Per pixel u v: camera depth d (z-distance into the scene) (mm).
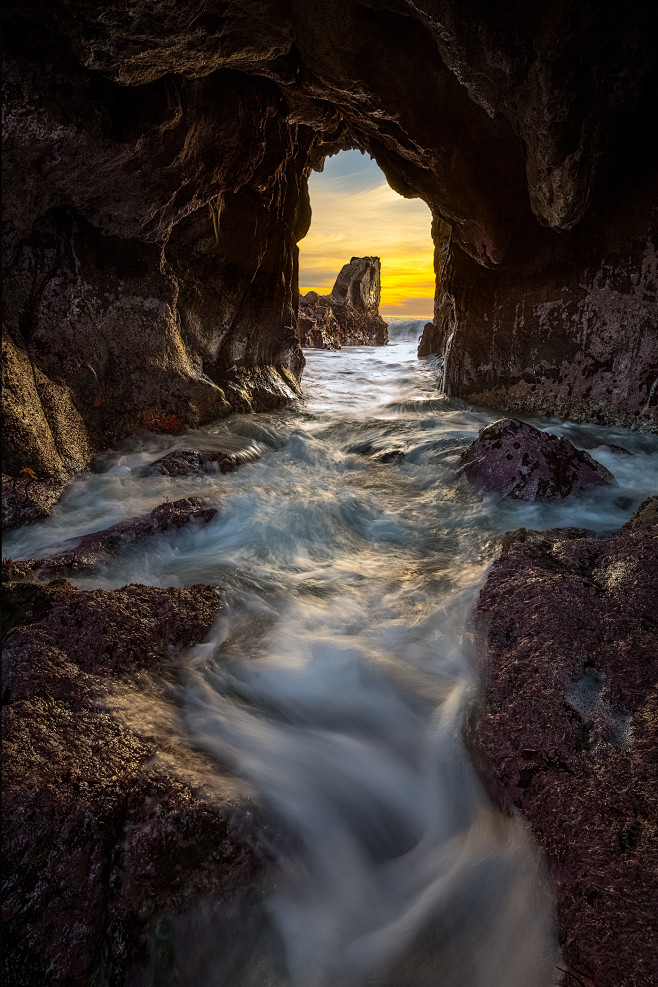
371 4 5383
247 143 6793
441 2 4816
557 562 3629
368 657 3287
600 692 2680
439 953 1971
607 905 1852
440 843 2367
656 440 7359
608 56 5695
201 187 6609
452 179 7309
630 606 3061
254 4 4914
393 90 6258
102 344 6254
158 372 6828
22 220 5266
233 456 6512
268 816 2316
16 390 5207
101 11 4184
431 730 2834
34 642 2770
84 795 2090
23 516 4859
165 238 6680
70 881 1898
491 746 2584
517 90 5621
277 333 9406
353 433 8125
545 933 1944
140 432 6703
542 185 6660
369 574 4344
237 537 4859
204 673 3084
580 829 2113
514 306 8477
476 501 5578
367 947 2012
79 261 5926
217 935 1997
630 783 2207
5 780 2043
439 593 3973
